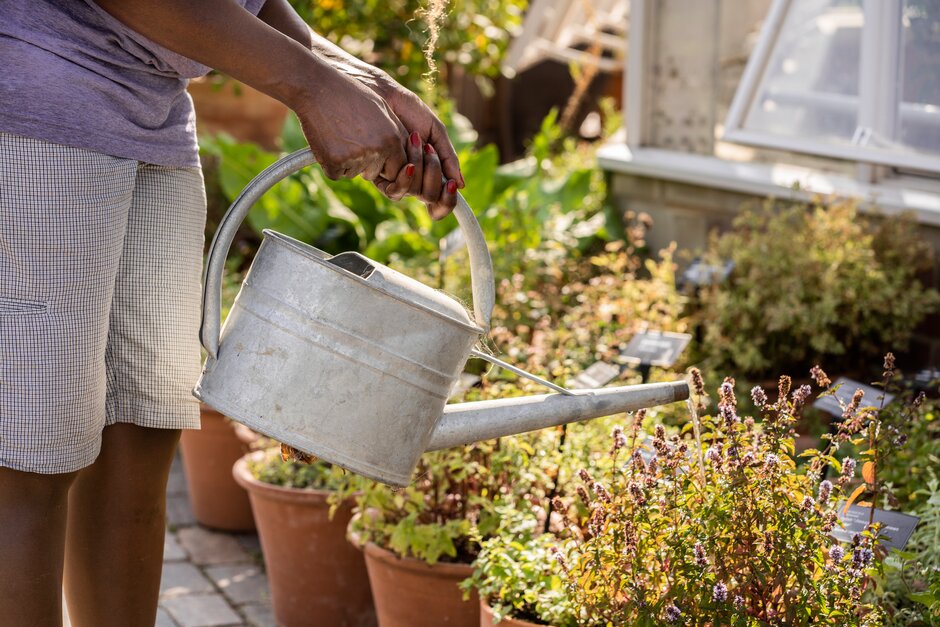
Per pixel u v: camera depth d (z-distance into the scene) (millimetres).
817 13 3941
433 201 1620
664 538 1799
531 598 2043
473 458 2488
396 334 1495
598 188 4879
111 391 1859
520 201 4547
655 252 4703
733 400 1827
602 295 3748
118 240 1696
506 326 3529
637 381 2912
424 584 2379
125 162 1687
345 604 2969
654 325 3480
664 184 4617
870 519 1909
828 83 3912
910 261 3621
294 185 4770
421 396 1531
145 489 1910
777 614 1753
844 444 2676
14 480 1642
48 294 1618
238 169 4824
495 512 2334
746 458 1752
